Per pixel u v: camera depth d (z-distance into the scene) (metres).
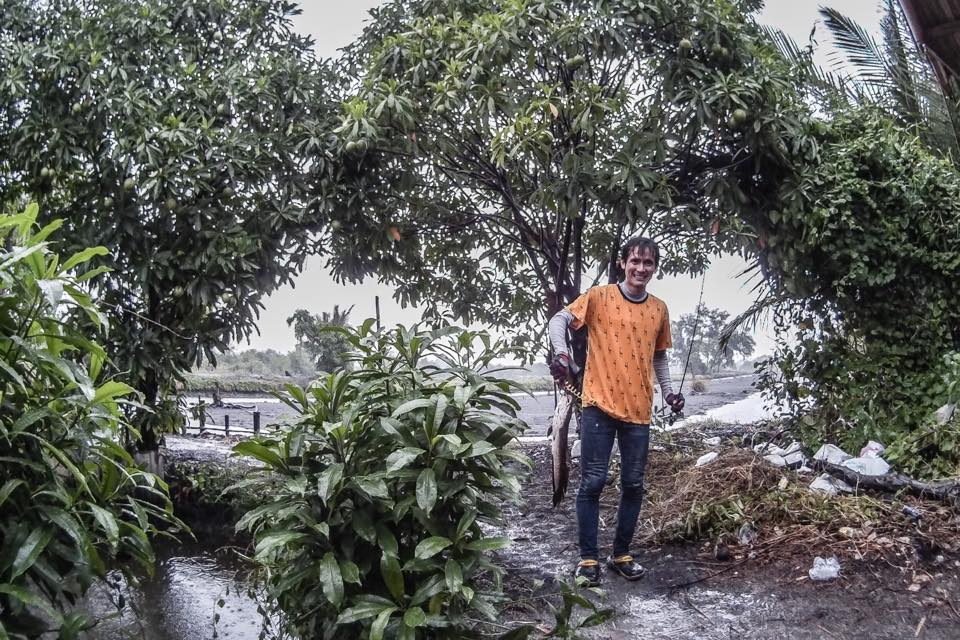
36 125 5.47
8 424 2.19
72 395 2.40
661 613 3.17
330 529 2.53
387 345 2.79
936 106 7.66
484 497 2.78
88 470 2.51
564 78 5.67
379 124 5.73
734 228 5.56
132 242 5.37
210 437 7.84
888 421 5.33
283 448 2.51
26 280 2.28
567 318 3.53
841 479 4.36
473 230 7.28
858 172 5.62
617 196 5.37
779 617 3.06
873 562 3.43
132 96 5.37
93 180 5.63
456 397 2.43
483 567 2.55
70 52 5.45
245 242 5.44
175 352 5.48
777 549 3.68
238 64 5.94
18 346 2.22
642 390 3.48
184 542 4.91
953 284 5.48
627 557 3.61
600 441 3.48
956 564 3.35
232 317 5.69
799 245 5.59
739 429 6.73
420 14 6.55
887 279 5.39
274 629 3.33
